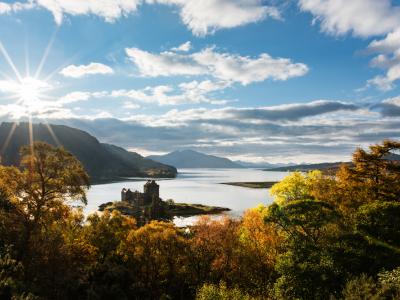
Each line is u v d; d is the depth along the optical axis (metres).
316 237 36.34
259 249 41.62
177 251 43.25
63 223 40.09
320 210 36.00
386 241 32.00
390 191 42.31
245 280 39.78
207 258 42.91
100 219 51.31
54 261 35.81
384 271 25.34
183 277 43.62
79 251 40.25
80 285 35.31
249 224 45.47
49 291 34.03
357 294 20.91
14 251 32.59
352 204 42.66
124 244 46.41
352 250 31.30
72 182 36.34
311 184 49.00
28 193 35.94
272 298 31.95
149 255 43.25
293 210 36.59
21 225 35.44
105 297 34.22
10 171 35.47
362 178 46.00
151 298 41.62
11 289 23.22
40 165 36.06
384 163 44.47
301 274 29.34
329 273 28.64
